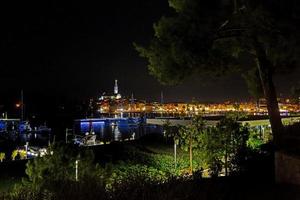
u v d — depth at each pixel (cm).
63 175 1140
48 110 14950
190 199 706
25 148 6594
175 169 2505
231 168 1471
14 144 7956
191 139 2291
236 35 1302
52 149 1214
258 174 1277
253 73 1590
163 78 1313
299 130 1705
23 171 2298
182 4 1297
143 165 2781
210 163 1612
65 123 14288
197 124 2294
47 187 757
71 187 664
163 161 2905
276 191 1017
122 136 9781
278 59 1343
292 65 1422
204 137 1834
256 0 1212
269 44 1228
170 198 654
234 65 1372
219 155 1789
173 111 14275
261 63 1381
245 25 1237
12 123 11762
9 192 790
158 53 1303
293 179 1099
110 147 3073
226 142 1761
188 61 1260
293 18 1177
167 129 3750
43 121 14325
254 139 2222
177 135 2798
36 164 1194
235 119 2114
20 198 713
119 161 2723
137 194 648
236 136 1761
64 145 1221
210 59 1288
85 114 16538
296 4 1178
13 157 6188
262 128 3759
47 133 10969
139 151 3112
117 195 640
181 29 1274
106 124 14538
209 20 1265
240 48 1353
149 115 14812
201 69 1305
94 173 1135
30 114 14938
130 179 687
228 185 1004
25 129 10756
